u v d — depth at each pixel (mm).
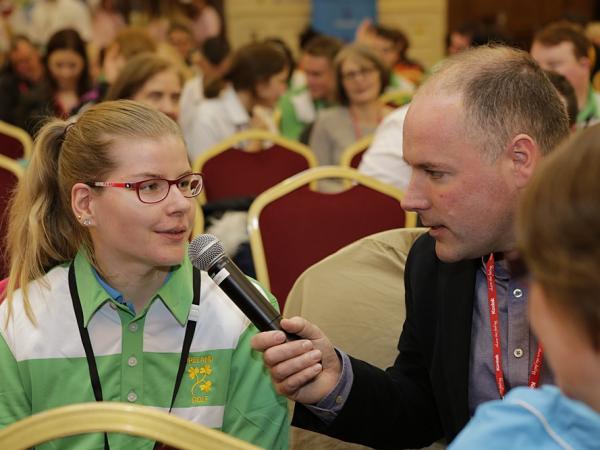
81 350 1338
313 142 4395
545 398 701
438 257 1318
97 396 1331
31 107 4840
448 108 1175
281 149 3590
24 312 1354
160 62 3348
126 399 1341
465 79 1184
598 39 5160
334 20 9148
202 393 1362
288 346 1208
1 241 2082
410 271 1474
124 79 3332
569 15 5383
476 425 719
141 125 1325
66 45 4852
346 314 1700
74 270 1380
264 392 1387
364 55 4254
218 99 4340
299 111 5336
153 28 7953
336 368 1344
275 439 1384
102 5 8367
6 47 7922
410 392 1455
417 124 1193
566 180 634
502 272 1309
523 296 1287
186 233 1327
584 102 3408
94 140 1317
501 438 691
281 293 2383
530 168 1180
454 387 1328
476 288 1348
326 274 1728
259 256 2361
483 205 1191
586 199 618
